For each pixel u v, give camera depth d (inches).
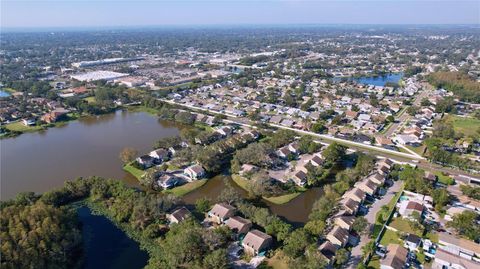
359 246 4404.5
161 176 6161.4
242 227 4579.2
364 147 7741.1
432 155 6875.0
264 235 4379.9
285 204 5556.1
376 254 4220.0
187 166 6806.1
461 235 4603.8
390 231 4707.2
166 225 4817.9
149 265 3934.5
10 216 4153.5
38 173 6668.3
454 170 6624.0
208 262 3873.0
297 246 4138.8
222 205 5044.3
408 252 4222.4
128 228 4815.5
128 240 4584.2
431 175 6156.5
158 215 4874.5
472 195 5502.0
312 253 3902.6
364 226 4512.8
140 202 4953.3
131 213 4953.3
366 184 5659.5
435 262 4074.8
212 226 4825.3
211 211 4992.6
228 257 4205.2
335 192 5521.7
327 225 4736.7
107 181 5644.7
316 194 5871.1
